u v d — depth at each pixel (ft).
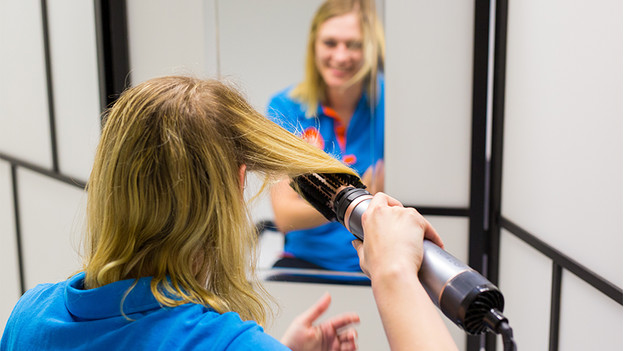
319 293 6.00
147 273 1.83
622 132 3.07
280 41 5.55
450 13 5.26
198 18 5.60
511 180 4.97
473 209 5.51
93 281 1.86
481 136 5.37
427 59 5.37
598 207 3.39
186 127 1.78
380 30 5.37
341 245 5.84
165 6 5.61
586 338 3.69
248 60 5.63
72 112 5.98
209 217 1.78
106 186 1.84
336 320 2.43
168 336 1.65
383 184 5.63
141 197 1.78
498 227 5.35
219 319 1.66
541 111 4.24
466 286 1.61
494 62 5.21
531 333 4.67
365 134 5.59
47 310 1.91
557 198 4.00
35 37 6.42
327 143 5.65
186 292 1.77
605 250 3.32
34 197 6.99
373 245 1.71
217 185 1.79
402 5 5.30
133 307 1.74
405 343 1.48
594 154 3.42
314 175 2.16
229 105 1.95
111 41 5.50
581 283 3.74
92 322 1.76
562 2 3.83
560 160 3.92
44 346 1.82
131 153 1.79
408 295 1.55
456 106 5.43
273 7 5.49
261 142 1.93
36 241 7.07
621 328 3.21
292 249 5.87
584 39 3.51
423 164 5.57
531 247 4.60
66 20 5.82
